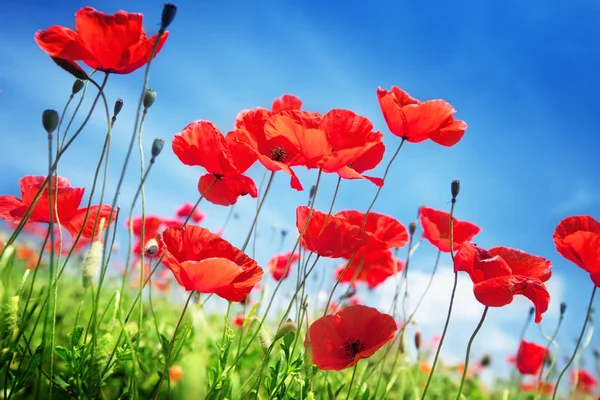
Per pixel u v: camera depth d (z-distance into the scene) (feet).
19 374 1.97
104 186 2.02
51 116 1.88
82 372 2.02
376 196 2.22
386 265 2.68
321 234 2.15
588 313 2.22
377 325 2.15
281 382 2.08
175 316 3.44
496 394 4.47
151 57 1.90
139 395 2.22
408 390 2.99
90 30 1.95
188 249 2.07
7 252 1.92
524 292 2.09
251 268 2.03
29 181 2.25
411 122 2.23
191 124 2.18
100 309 3.12
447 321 2.06
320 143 2.04
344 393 2.57
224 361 2.13
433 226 2.52
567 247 2.22
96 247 1.91
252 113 2.26
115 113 2.04
